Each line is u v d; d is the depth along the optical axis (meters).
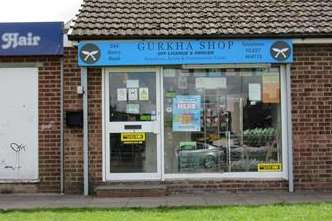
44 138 13.70
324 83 13.64
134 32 13.22
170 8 14.37
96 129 13.59
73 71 13.69
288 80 13.52
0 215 10.66
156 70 13.67
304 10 14.24
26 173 13.70
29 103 13.74
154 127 13.66
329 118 13.62
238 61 13.30
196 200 12.37
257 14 14.09
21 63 13.70
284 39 13.33
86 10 14.09
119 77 13.70
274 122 13.73
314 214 10.20
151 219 9.92
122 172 13.62
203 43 13.30
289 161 13.48
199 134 13.76
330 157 13.60
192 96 13.75
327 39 13.36
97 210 11.17
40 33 13.60
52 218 10.21
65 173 13.62
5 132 13.73
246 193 13.34
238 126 13.77
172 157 13.72
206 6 14.48
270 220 9.66
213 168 13.73
